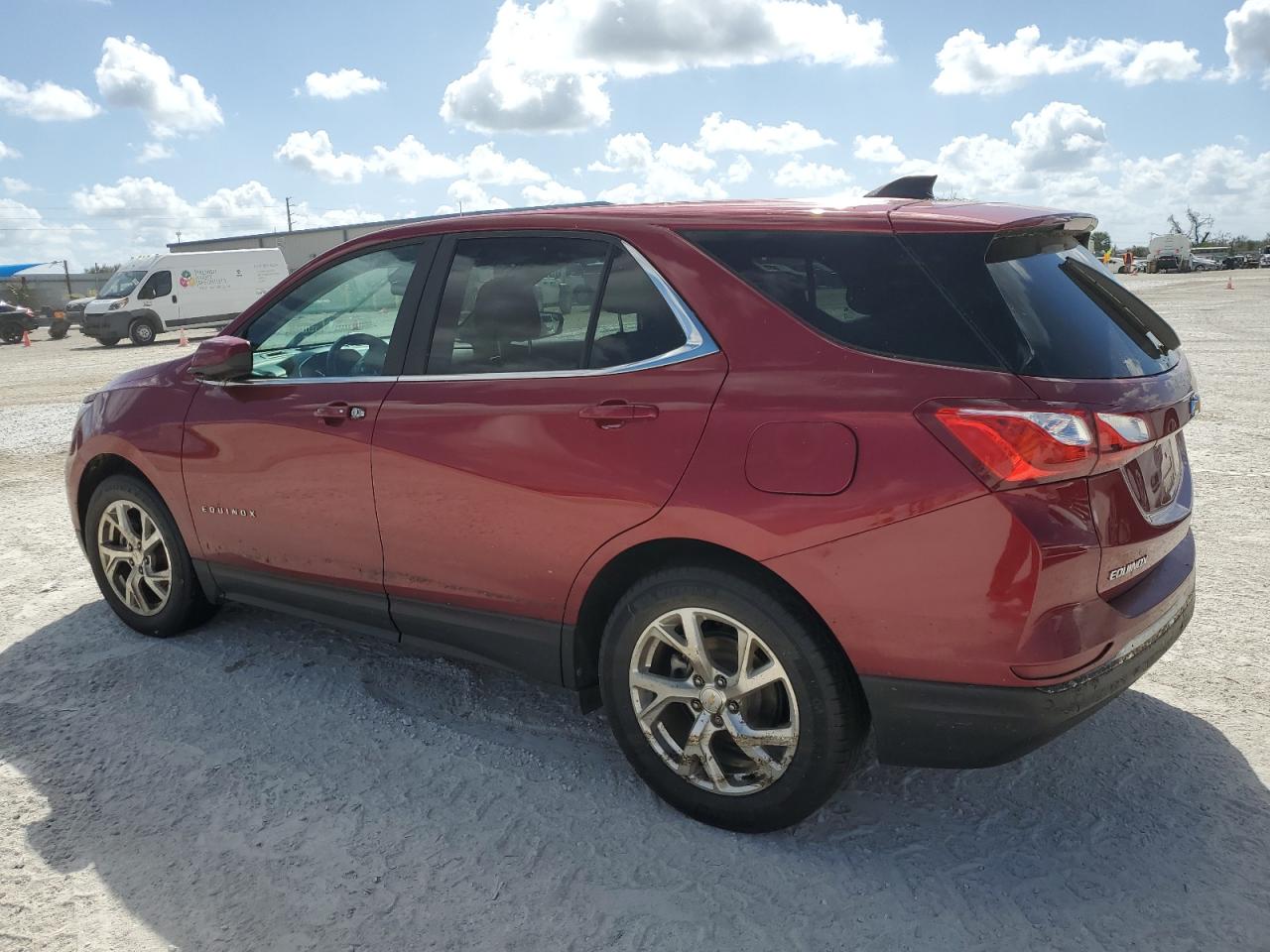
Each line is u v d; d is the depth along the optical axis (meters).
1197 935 2.30
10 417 11.32
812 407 2.46
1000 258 2.48
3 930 2.40
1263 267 68.56
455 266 3.23
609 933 2.36
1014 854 2.63
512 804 2.91
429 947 2.32
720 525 2.54
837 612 2.43
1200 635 4.03
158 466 3.90
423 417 3.12
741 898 2.47
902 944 2.30
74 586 4.96
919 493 2.31
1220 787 2.91
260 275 28.11
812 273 2.60
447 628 3.21
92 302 26.25
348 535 3.37
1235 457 7.23
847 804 2.89
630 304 2.83
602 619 3.01
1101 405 2.29
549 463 2.84
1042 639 2.27
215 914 2.45
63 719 3.49
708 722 2.70
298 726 3.42
